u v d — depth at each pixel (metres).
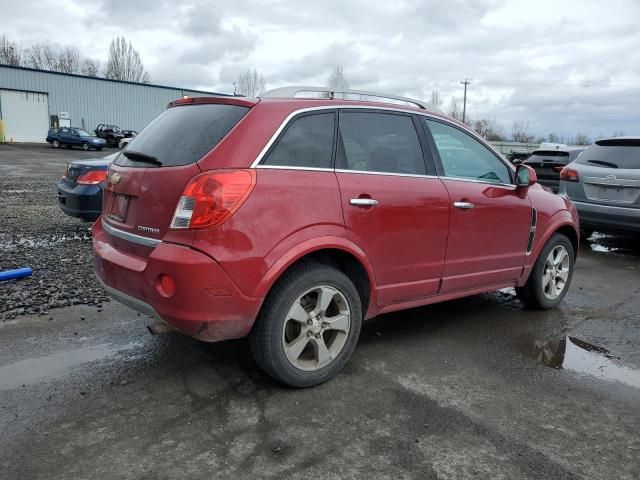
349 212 3.28
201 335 2.90
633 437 2.86
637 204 7.18
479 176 4.25
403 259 3.63
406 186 3.61
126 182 3.27
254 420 2.89
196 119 3.25
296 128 3.19
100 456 2.53
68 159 25.22
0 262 5.93
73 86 42.47
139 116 46.47
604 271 6.76
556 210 4.88
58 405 2.98
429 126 3.98
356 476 2.45
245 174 2.89
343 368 3.58
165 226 2.94
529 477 2.49
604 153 7.71
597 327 4.60
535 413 3.07
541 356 3.91
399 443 2.72
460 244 4.00
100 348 3.76
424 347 4.01
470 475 2.48
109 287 3.33
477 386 3.39
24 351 3.67
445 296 4.09
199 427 2.80
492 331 4.41
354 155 3.43
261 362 3.13
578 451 2.71
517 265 4.55
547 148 13.11
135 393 3.14
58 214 9.52
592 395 3.32
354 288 3.38
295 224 3.04
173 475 2.41
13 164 21.19
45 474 2.39
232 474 2.43
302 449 2.64
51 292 4.93
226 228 2.81
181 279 2.79
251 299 2.91
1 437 2.65
